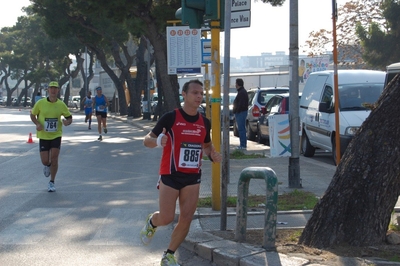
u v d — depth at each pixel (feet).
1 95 417.08
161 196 19.54
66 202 33.14
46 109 35.81
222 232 24.53
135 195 35.37
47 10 115.03
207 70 46.80
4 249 23.40
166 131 19.34
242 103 57.31
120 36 128.06
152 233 20.70
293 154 35.73
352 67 124.57
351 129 44.04
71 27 120.47
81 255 22.63
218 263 21.07
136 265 21.42
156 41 77.30
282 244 22.03
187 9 27.02
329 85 50.03
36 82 273.95
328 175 40.86
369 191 21.12
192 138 19.36
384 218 21.31
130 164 50.49
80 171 45.96
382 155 21.09
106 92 199.41
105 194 35.73
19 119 141.49
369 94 48.03
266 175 21.11
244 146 58.23
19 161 52.39
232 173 42.16
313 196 32.32
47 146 36.29
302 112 55.62
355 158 21.50
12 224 27.71
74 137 80.38
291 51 35.68
